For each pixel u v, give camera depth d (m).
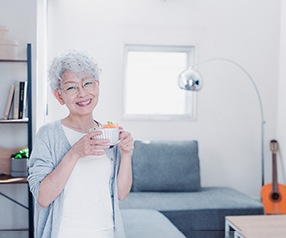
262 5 3.99
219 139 4.00
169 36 3.90
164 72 4.05
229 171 4.03
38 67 3.16
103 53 3.81
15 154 2.91
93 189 1.32
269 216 2.67
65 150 1.33
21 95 2.90
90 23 3.77
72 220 1.31
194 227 3.03
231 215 3.07
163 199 3.24
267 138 4.07
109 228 1.36
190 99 4.02
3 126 2.97
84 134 1.36
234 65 3.98
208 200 3.22
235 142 4.02
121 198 1.47
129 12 3.83
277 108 4.05
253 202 3.19
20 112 2.89
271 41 4.02
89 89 1.32
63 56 1.32
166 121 3.94
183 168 3.62
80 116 1.37
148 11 3.86
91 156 1.34
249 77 3.98
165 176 3.57
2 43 2.77
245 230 2.34
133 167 3.62
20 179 2.76
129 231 2.33
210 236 3.06
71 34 3.75
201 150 3.99
